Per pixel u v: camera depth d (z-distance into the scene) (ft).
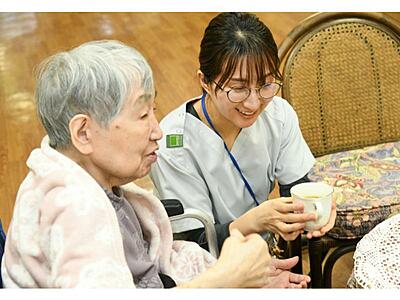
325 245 5.97
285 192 5.96
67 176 3.49
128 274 3.36
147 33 15.78
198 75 5.12
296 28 6.79
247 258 3.71
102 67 3.51
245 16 4.83
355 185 6.28
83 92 3.50
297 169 5.83
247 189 5.69
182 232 5.36
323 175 6.53
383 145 6.98
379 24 6.95
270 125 5.64
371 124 7.16
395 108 7.17
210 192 5.58
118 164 3.71
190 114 5.43
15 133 11.46
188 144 5.43
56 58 3.61
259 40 4.71
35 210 3.54
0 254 4.02
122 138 3.64
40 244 3.50
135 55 3.66
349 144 7.16
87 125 3.59
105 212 3.41
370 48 6.97
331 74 6.93
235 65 4.71
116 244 3.38
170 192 5.44
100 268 3.23
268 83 4.88
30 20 17.15
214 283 3.59
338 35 6.88
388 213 5.92
